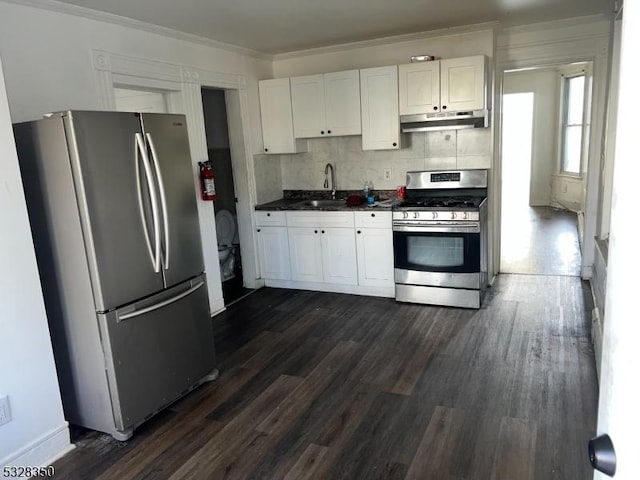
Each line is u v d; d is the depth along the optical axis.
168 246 2.82
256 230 5.05
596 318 3.19
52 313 2.63
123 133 2.54
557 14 4.09
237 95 4.76
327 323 4.05
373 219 4.47
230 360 3.48
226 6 3.30
